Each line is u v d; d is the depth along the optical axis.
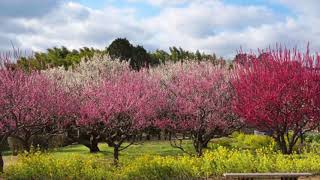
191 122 15.95
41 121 14.81
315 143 16.97
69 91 18.45
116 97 15.19
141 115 14.98
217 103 17.02
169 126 16.73
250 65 15.91
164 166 11.19
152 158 12.68
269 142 20.11
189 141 24.42
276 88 13.80
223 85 17.27
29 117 13.89
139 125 15.05
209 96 17.16
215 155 12.36
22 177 10.63
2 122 13.27
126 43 38.50
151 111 15.87
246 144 21.41
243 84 14.88
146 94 16.47
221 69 20.16
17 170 10.95
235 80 16.20
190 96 16.98
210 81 17.78
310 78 13.76
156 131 20.75
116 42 38.41
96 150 20.14
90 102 15.73
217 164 11.62
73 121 17.39
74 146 24.53
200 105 15.97
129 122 15.12
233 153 12.62
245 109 14.45
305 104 13.77
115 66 27.06
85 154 18.72
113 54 37.75
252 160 12.16
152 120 17.02
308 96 13.56
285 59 14.62
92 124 15.66
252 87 14.56
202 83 17.22
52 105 15.08
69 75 24.28
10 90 12.84
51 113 15.16
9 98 12.81
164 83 19.75
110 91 16.02
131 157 16.78
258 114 13.98
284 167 11.96
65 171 10.85
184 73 20.19
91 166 11.49
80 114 16.00
